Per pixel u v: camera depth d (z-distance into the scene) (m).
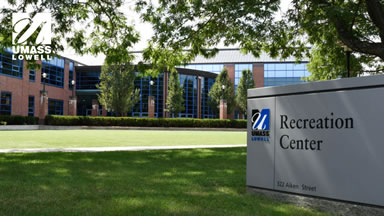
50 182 5.70
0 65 37.94
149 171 7.19
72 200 4.42
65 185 5.46
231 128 42.34
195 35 13.17
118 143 16.72
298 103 4.44
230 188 5.43
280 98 4.67
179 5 12.53
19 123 34.09
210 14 12.43
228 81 52.53
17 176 6.28
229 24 12.71
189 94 54.91
